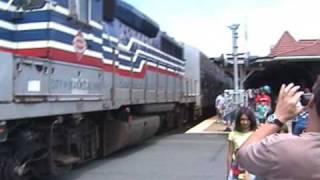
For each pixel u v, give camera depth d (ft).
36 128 32.86
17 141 31.22
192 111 95.96
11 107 27.89
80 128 40.32
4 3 30.09
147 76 60.59
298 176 8.75
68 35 34.45
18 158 31.22
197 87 98.73
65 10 34.09
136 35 56.44
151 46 63.36
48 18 31.91
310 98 9.20
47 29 31.81
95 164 45.70
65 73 34.01
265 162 9.06
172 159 49.34
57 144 35.99
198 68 99.50
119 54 48.98
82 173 40.73
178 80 80.59
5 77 27.35
